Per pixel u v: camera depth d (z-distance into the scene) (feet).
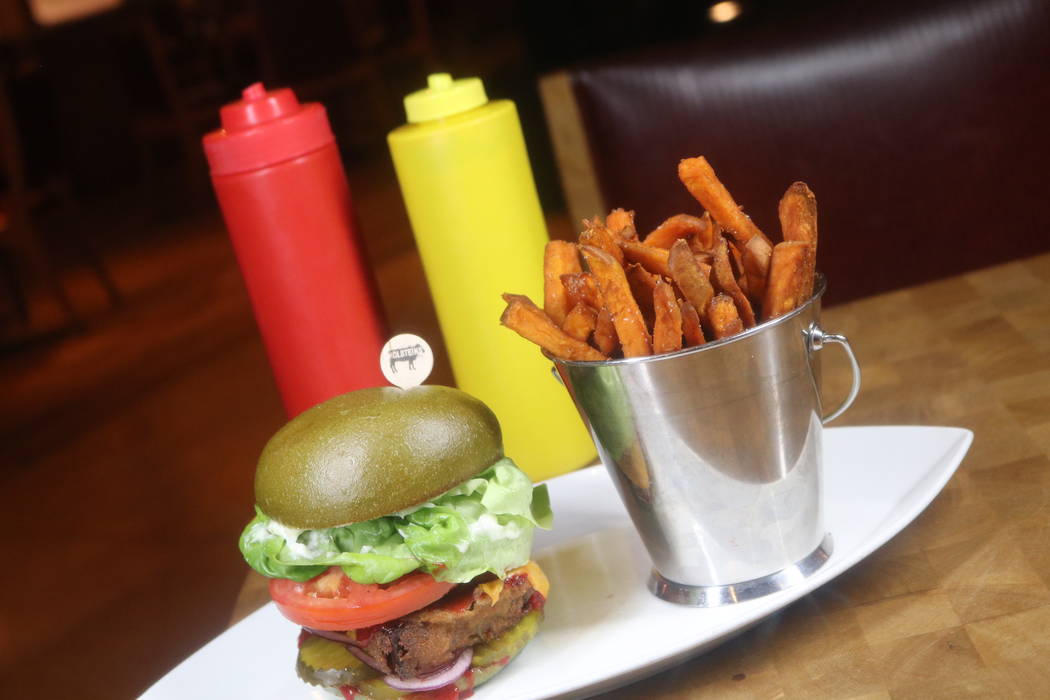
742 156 5.26
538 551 3.05
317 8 20.26
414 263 13.99
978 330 3.55
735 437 2.37
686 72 5.26
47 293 18.37
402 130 3.48
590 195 5.44
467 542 2.37
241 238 3.48
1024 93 4.94
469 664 2.40
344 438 2.38
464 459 2.41
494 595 2.41
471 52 21.83
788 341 2.35
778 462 2.43
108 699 6.83
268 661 2.78
